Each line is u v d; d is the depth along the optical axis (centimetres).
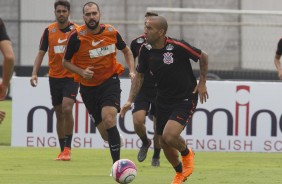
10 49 1523
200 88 1967
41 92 3088
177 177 1981
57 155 2822
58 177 2194
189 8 6462
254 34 6047
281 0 6341
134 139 3077
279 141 3072
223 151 3067
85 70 2139
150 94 2511
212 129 3062
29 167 2445
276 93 3059
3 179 2134
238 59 6044
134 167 1875
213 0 6494
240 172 2386
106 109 2186
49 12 5969
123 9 6325
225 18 6347
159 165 2538
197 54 1930
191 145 3067
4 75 1525
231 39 6075
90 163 2588
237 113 3062
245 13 5797
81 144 3083
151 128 3083
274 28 6012
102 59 2212
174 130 1908
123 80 3053
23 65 5825
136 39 2544
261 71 5866
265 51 6003
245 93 3062
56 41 2642
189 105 1945
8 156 2766
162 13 6275
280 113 3064
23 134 3106
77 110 3066
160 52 1931
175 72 1930
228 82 3055
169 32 6206
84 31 2200
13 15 5972
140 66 1978
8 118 4247
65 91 2630
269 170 2452
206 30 6144
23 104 3092
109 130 2177
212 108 3056
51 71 2666
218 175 2297
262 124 3067
